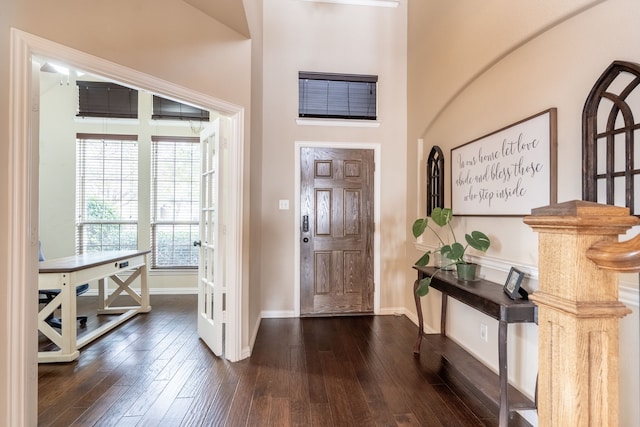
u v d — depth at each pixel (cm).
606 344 69
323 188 358
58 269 246
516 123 192
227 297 248
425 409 186
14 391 145
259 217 334
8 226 143
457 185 258
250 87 254
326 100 362
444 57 276
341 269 360
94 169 435
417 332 307
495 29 208
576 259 69
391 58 367
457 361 212
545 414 75
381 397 197
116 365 238
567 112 161
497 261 205
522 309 158
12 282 144
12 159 144
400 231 366
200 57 221
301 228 356
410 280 349
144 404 189
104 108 432
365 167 363
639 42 128
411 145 351
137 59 188
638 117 128
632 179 130
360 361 246
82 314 357
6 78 142
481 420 176
